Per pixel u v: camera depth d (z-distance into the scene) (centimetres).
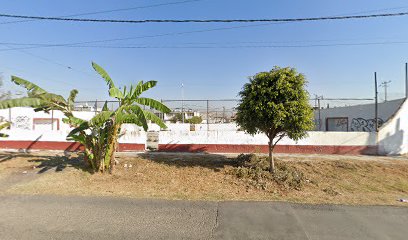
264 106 891
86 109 2203
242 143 1435
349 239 450
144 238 444
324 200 683
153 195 704
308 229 488
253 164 1041
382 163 1159
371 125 1766
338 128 2145
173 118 2653
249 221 523
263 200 668
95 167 954
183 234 461
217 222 516
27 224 495
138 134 1459
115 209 582
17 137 1506
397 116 1444
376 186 898
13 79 936
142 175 928
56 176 893
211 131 1448
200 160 1166
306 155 1357
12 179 869
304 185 855
